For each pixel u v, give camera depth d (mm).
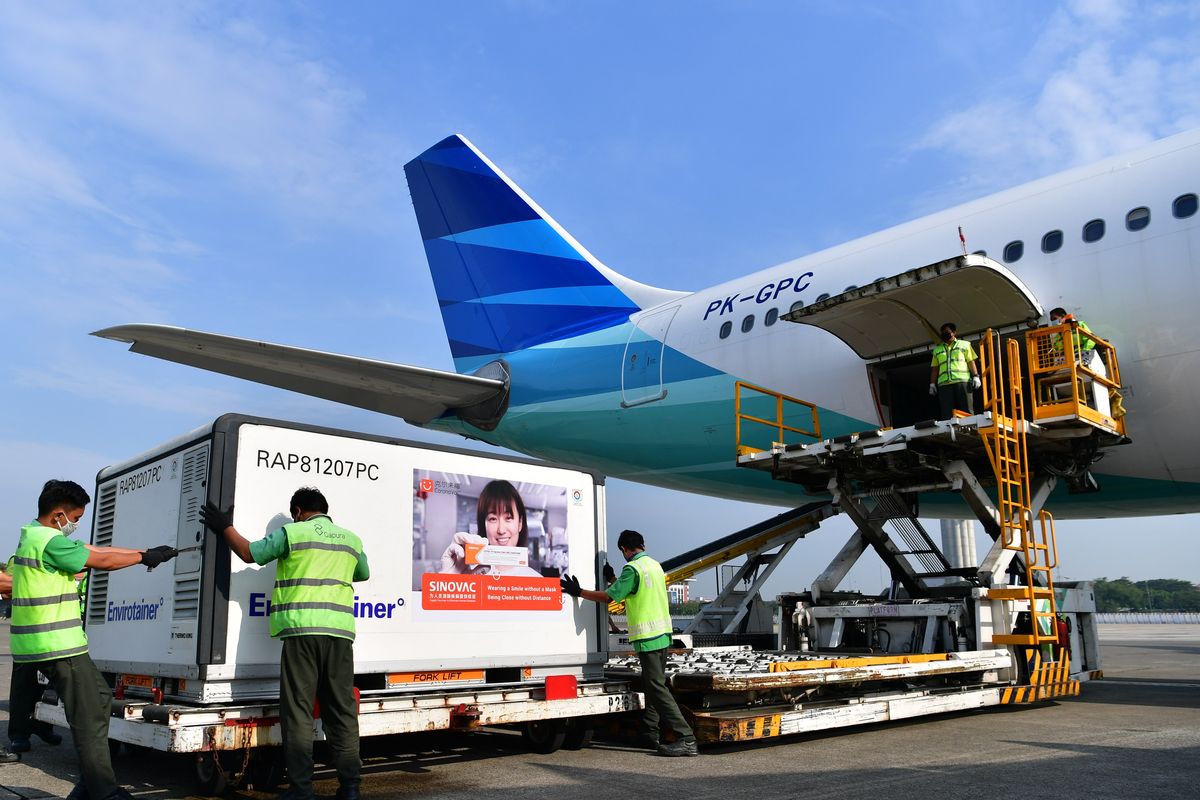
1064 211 10500
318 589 4793
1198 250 9297
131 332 11117
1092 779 5031
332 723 4809
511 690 6203
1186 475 10211
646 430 14797
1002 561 8812
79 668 4516
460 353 19016
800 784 5059
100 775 4496
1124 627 57906
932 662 7738
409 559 5918
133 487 6219
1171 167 9859
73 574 4570
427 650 5895
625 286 16781
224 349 11984
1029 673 8719
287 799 4613
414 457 6094
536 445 17031
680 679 6676
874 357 11344
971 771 5336
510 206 18578
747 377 13211
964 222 11516
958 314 10078
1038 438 9109
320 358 12844
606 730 7207
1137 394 9711
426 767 6008
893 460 9664
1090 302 9945
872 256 12312
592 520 7148
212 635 5039
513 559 6520
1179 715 8180
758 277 14070
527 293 18031
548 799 4801
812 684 6805
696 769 5711
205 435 5340
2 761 6121
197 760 5305
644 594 6453
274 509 5379
